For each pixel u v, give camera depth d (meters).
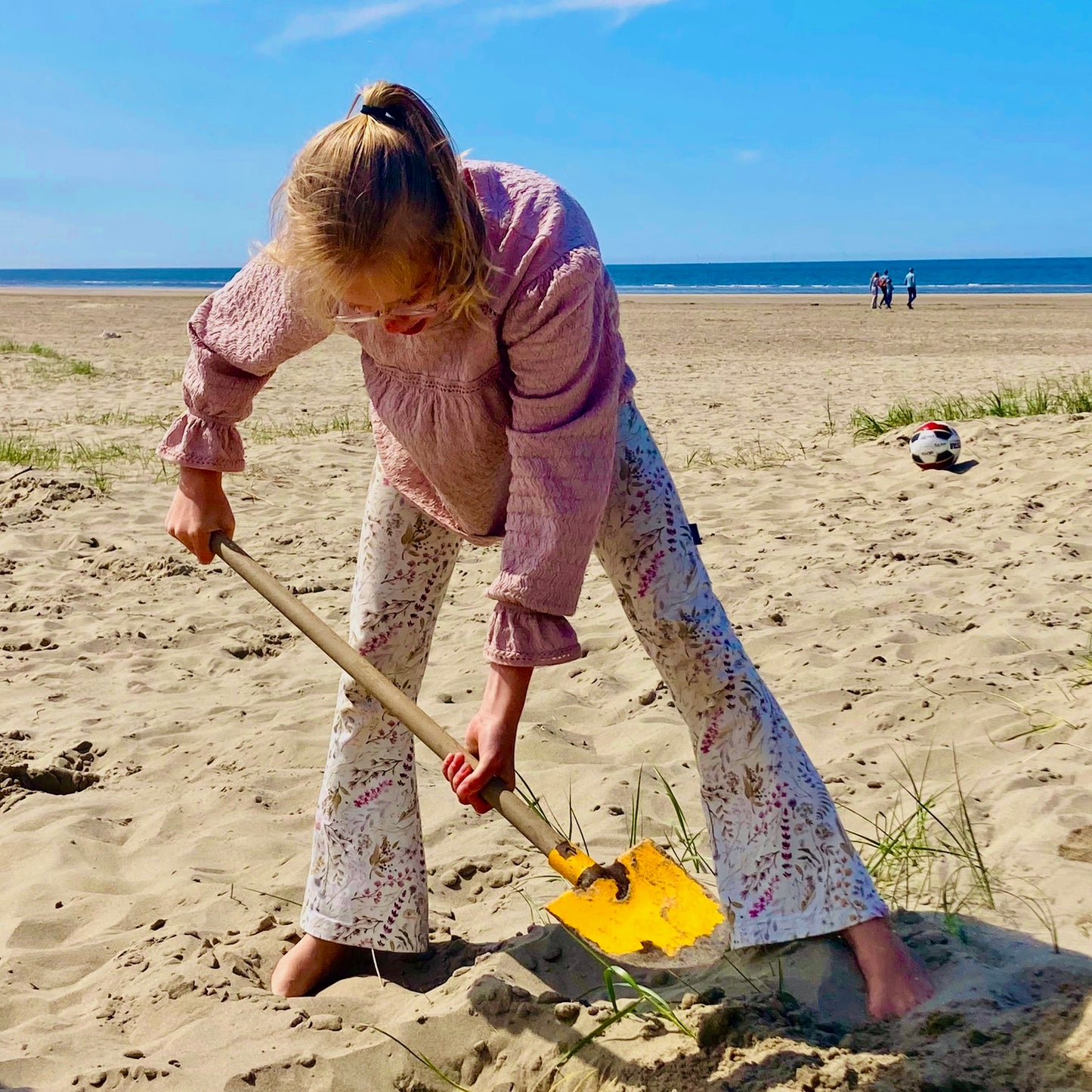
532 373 2.01
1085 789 3.11
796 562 5.91
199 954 2.68
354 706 2.50
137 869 3.26
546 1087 2.21
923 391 13.63
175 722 4.30
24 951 2.80
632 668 4.60
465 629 5.29
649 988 2.46
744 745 2.29
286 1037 2.34
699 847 3.17
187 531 2.62
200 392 2.48
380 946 2.54
